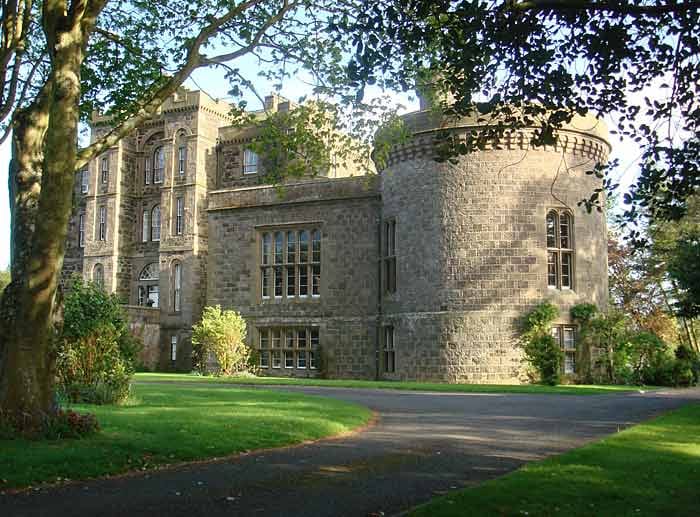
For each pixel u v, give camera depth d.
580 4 8.58
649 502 6.61
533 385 25.17
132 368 16.98
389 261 31.11
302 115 14.95
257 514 6.47
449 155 10.45
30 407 10.05
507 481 7.35
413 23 9.67
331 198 33.31
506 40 9.30
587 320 27.39
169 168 45.19
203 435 10.59
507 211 27.30
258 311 34.75
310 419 12.75
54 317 11.06
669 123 9.51
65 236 10.49
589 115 28.47
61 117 10.35
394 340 29.92
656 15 8.94
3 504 6.83
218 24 12.71
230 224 36.03
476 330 26.95
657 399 19.42
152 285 46.91
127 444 9.68
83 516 6.38
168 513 6.49
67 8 12.19
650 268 40.16
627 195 9.65
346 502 6.96
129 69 16.73
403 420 14.06
